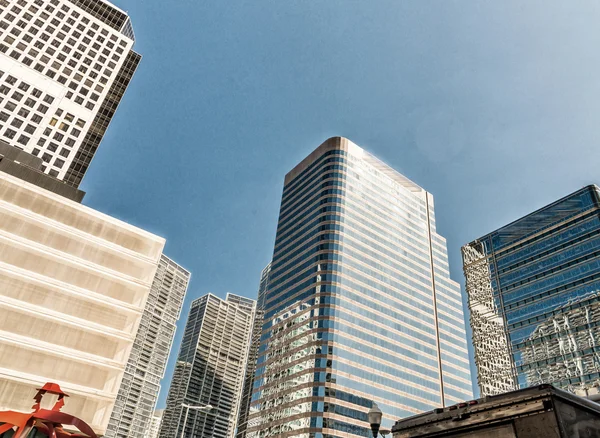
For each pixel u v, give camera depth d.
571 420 7.32
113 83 129.62
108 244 54.88
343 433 88.25
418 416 10.08
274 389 104.75
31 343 44.53
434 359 121.62
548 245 95.38
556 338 82.31
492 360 93.56
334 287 107.00
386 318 114.50
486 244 112.38
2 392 41.34
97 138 116.00
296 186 144.75
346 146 138.12
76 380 45.84
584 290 81.81
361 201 129.75
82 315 49.59
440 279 143.62
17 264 48.16
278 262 131.75
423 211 154.88
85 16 125.75
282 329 114.00
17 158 63.53
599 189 92.50
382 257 125.12
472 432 8.50
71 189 61.59
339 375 95.06
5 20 110.25
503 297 98.94
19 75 102.94
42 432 23.70
